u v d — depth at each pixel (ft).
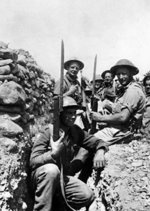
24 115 15.30
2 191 10.80
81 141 12.96
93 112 15.28
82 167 13.97
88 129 17.51
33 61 21.06
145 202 10.07
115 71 16.22
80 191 11.99
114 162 12.54
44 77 24.14
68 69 18.40
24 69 16.87
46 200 11.23
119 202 10.23
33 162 11.65
